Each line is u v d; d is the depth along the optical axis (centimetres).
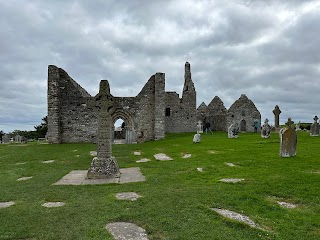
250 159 1491
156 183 1149
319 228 646
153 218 722
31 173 1547
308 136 2656
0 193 1077
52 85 3112
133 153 2225
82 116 3178
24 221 736
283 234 618
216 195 902
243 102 4434
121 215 747
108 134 1372
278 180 1032
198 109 4938
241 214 748
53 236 634
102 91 1377
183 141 2772
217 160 1562
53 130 3108
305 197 853
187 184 1101
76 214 775
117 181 1225
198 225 671
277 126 3697
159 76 3319
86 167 1686
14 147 2802
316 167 1202
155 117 3306
